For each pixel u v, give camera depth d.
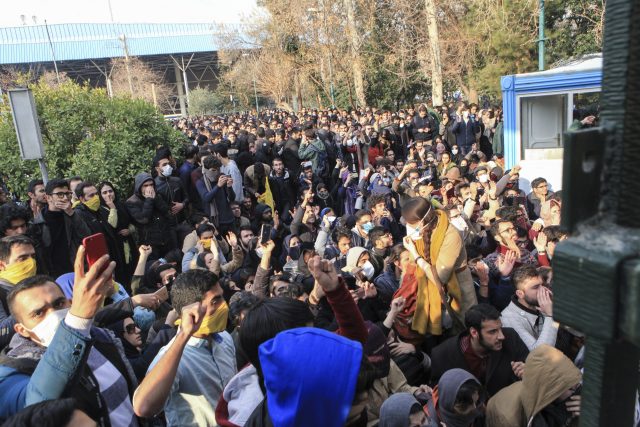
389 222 6.91
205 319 2.61
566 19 17.05
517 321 3.60
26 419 1.57
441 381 2.62
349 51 24.64
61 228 5.18
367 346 2.75
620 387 0.76
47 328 2.22
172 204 7.00
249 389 2.22
